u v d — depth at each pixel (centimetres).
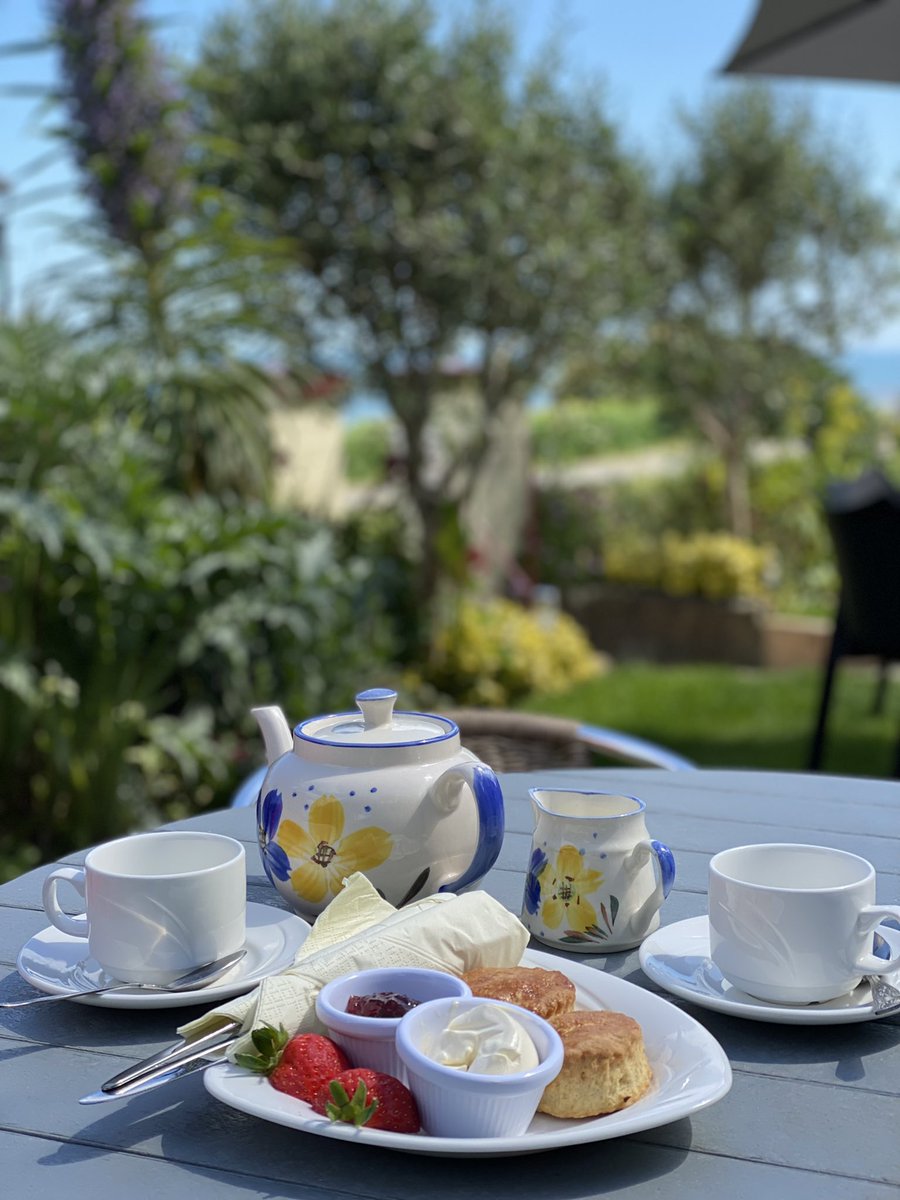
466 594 558
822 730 355
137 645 316
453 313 503
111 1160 69
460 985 75
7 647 299
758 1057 81
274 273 422
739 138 667
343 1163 68
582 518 676
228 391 388
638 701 535
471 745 202
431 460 582
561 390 647
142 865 94
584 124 532
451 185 499
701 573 638
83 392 328
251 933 96
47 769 311
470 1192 66
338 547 489
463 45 503
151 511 331
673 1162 69
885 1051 82
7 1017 86
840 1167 68
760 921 85
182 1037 83
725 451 716
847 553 334
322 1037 73
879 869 119
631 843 99
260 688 346
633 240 546
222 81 389
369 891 91
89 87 351
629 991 84
